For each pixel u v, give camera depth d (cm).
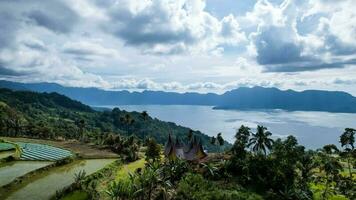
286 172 10281
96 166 11325
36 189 8275
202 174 10069
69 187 8169
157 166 9094
